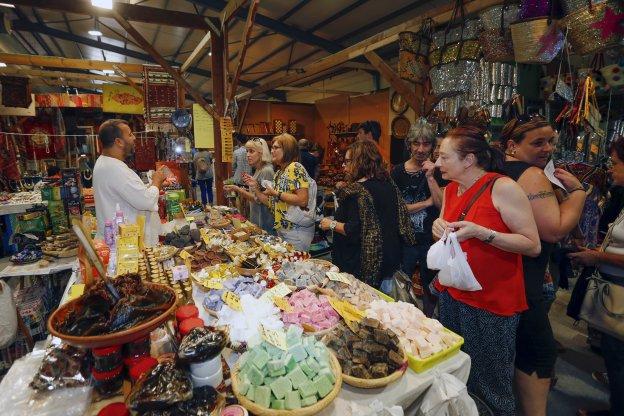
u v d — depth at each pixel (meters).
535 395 1.64
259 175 3.43
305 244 2.67
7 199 4.00
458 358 1.23
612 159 1.99
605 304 1.72
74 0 3.00
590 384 2.29
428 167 2.23
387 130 7.88
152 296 1.07
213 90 3.75
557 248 2.02
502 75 2.44
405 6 5.19
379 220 1.98
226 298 1.39
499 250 1.41
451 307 1.60
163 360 1.02
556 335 2.86
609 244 1.77
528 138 1.61
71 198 3.11
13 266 2.54
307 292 1.50
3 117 5.64
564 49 2.35
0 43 5.71
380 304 1.44
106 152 2.35
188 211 3.42
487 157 1.45
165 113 4.11
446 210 1.60
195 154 7.24
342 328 1.25
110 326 0.92
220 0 5.36
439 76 2.47
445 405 1.06
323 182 8.21
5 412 0.90
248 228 2.60
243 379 0.96
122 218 2.12
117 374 0.95
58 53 9.49
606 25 1.89
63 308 1.00
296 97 11.85
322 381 0.94
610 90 2.89
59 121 6.04
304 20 5.96
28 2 2.89
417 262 2.58
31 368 1.05
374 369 1.07
